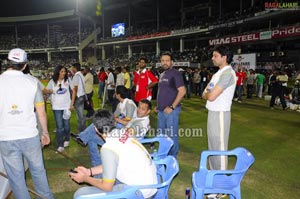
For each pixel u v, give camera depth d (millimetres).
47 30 51625
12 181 2791
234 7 34750
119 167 2205
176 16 40969
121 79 9969
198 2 36844
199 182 2771
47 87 5168
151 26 42688
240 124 7723
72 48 43625
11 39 50750
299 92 10836
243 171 2688
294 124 7707
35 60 47250
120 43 40188
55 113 5195
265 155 5098
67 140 5617
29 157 2803
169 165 2654
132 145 2273
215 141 3273
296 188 3770
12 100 2646
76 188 3795
